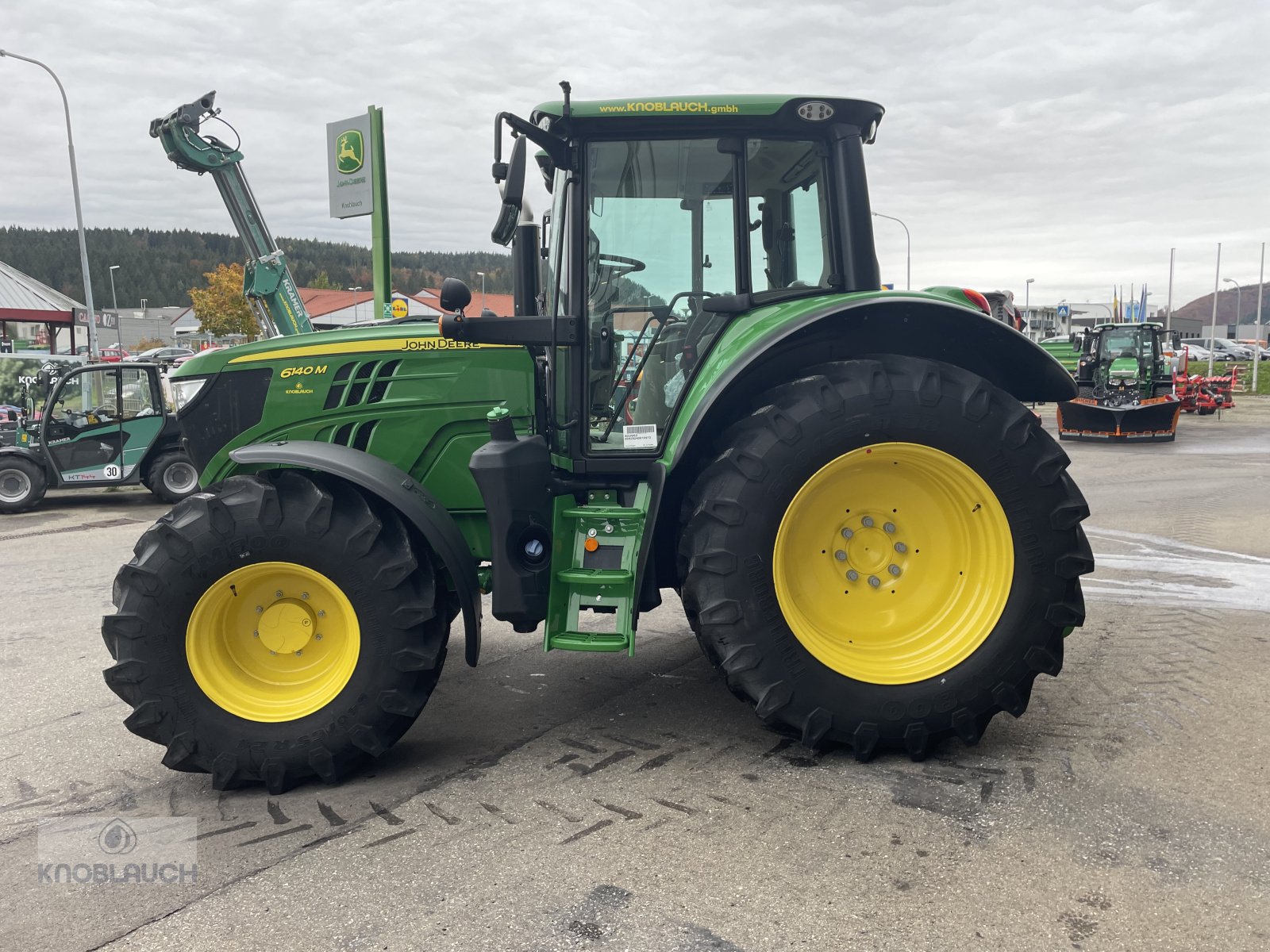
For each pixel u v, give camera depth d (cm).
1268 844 257
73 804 314
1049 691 385
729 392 330
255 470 381
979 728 322
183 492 1187
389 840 277
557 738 356
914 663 320
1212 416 2322
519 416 379
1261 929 218
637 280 356
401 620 314
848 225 356
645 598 329
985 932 219
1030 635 318
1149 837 262
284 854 272
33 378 1349
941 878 244
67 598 640
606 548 329
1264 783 295
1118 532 754
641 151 351
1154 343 1964
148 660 308
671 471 327
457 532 340
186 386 378
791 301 356
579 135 346
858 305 316
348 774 326
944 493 329
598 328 357
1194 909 226
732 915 230
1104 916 224
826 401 312
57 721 397
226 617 321
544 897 241
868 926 223
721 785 306
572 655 471
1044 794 291
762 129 352
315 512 312
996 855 254
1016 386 374
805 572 330
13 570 750
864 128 362
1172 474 1138
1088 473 1175
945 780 304
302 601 326
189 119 801
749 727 361
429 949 221
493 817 289
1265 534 731
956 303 332
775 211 360
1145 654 430
